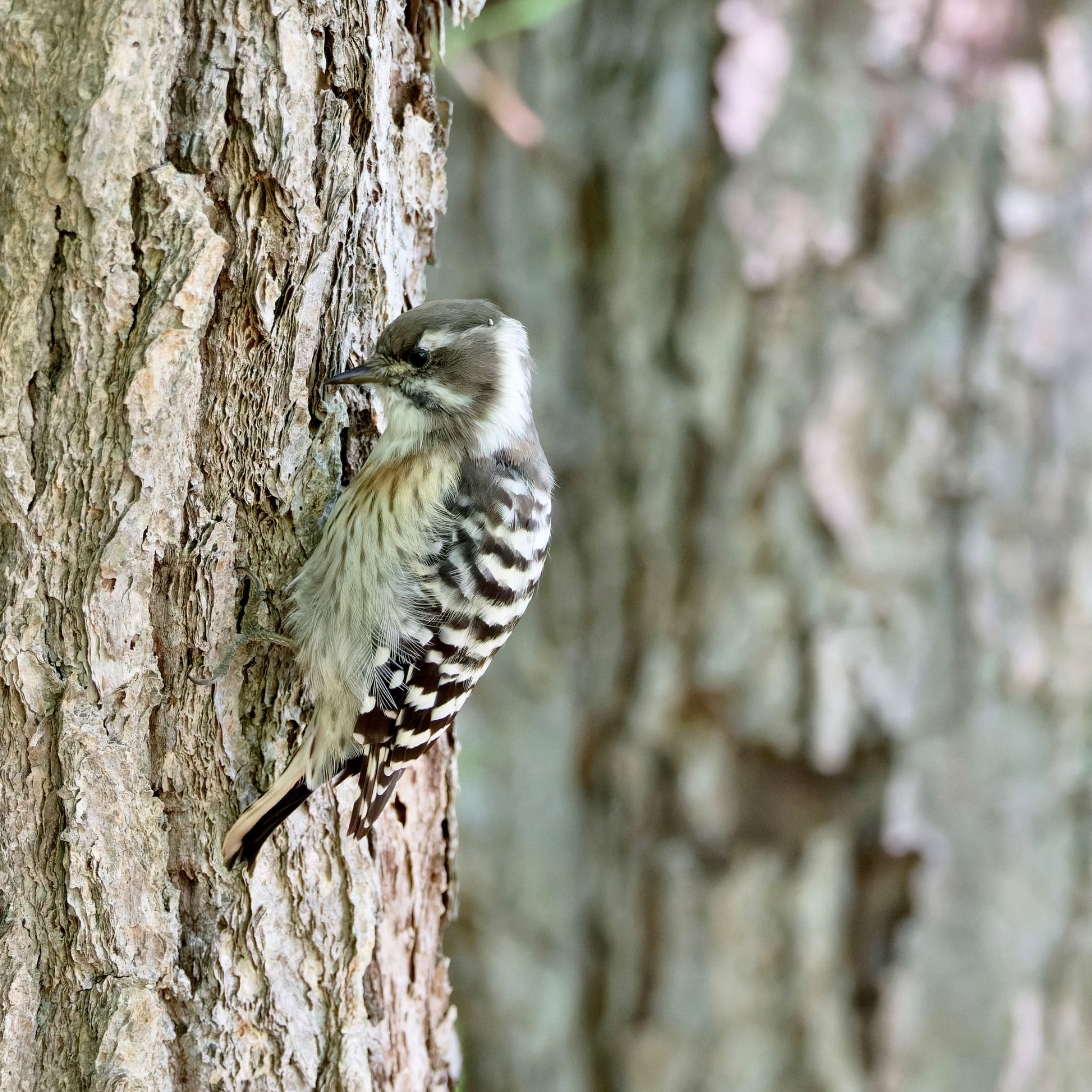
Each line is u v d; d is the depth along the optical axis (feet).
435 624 25.57
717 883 37.58
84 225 20.97
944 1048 37.96
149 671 22.29
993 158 35.76
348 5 23.26
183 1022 22.97
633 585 37.78
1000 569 36.86
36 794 21.67
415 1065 27.09
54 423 21.38
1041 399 36.60
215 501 22.84
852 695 36.76
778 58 35.55
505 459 27.07
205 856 23.12
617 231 37.19
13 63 20.75
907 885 37.50
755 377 36.50
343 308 24.44
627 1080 38.55
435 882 27.96
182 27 21.57
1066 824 37.99
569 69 37.45
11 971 21.74
